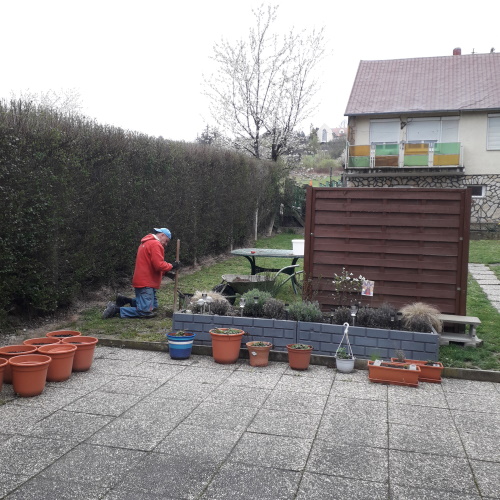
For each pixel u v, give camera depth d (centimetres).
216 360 663
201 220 1420
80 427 458
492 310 930
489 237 2206
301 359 636
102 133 947
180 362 664
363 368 650
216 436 445
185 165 1279
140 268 842
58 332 679
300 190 2367
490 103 2258
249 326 695
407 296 771
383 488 365
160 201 1154
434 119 2350
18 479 369
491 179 2288
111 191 959
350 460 406
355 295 791
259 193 1944
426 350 636
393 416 496
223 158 1559
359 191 784
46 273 799
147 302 845
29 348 594
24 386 526
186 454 411
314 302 746
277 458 407
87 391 551
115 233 990
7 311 741
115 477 374
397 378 590
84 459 400
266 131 2419
